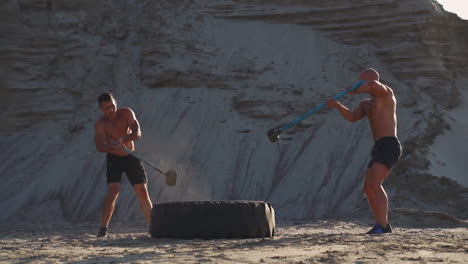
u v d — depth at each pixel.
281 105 28.61
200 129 27.92
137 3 31.50
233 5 31.67
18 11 28.78
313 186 25.52
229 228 10.45
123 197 24.27
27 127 28.31
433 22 30.64
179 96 29.09
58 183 25.81
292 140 27.89
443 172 25.47
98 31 30.19
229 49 30.31
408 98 29.17
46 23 29.27
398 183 25.05
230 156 27.02
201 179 25.83
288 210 24.53
